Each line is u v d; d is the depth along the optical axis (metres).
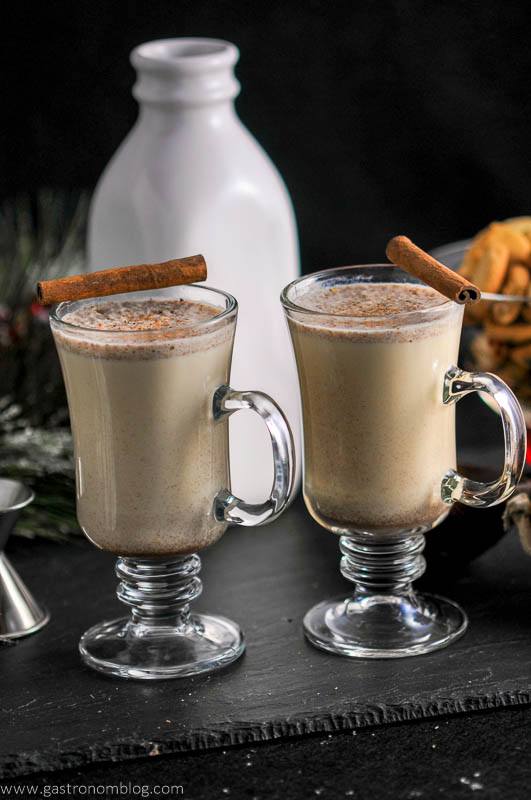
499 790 0.82
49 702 0.88
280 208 1.01
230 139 1.00
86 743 0.85
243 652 0.92
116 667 0.90
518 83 1.39
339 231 1.42
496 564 0.98
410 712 0.87
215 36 1.37
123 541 0.88
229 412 0.87
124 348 0.84
